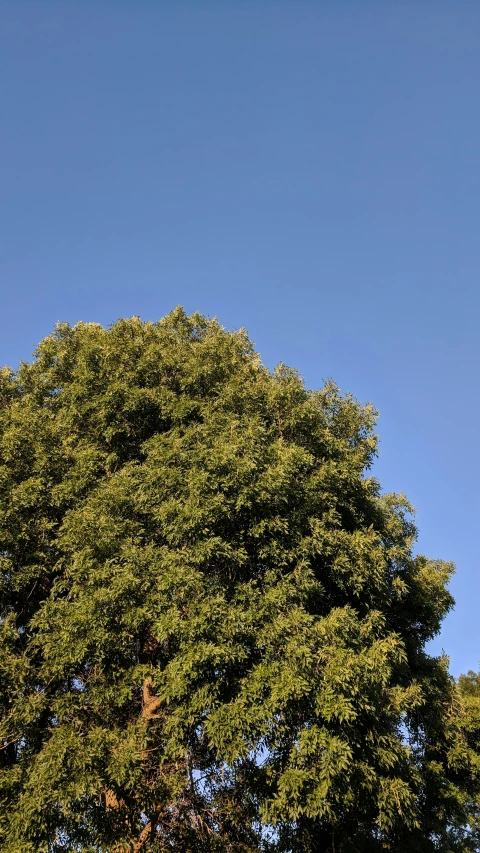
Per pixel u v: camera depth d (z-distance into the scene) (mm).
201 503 10828
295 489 11688
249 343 18422
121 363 14289
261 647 10227
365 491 13734
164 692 10117
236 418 12641
